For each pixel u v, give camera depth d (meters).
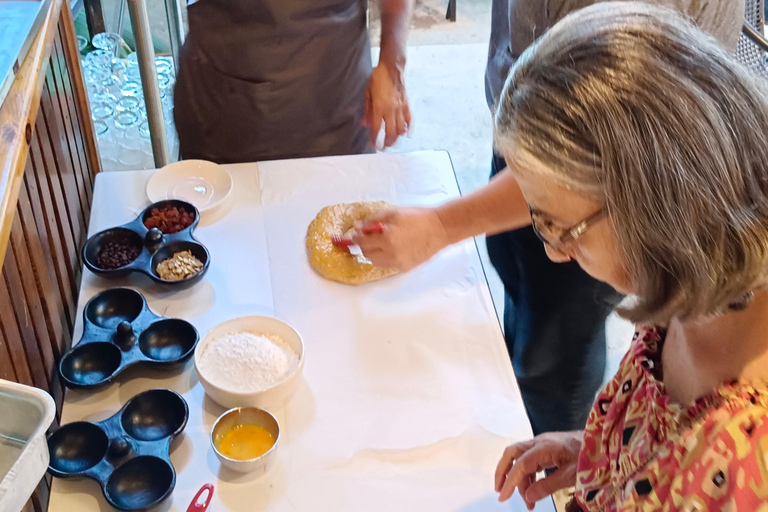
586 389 1.63
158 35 2.63
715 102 0.51
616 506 0.74
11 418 0.69
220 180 1.50
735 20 1.08
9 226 0.85
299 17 1.56
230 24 1.57
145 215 1.37
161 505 0.94
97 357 1.12
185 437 1.04
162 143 1.84
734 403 0.60
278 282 1.29
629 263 0.56
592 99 0.52
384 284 1.30
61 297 1.25
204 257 1.29
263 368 1.09
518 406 1.10
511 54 1.34
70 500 0.95
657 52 0.52
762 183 0.51
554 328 1.52
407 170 1.56
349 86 1.73
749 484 0.57
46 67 1.18
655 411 0.70
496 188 1.18
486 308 1.26
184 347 1.15
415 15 4.09
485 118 3.33
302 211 1.44
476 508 0.97
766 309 0.61
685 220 0.51
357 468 1.01
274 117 1.69
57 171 1.29
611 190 0.52
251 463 0.97
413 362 1.16
